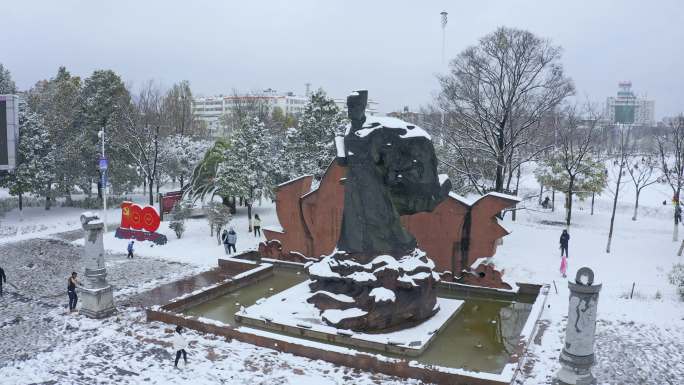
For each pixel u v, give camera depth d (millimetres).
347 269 17203
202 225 35875
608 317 18359
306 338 16516
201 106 155875
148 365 14539
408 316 17016
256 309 18203
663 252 28375
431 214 22359
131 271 25109
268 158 38469
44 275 24469
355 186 17188
